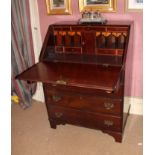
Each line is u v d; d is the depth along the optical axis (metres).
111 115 1.91
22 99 2.70
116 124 1.95
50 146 2.09
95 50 1.97
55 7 2.34
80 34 1.98
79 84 1.56
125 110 2.16
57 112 2.16
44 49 2.04
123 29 1.84
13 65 2.56
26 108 2.73
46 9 2.39
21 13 2.40
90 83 1.55
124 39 1.86
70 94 1.98
